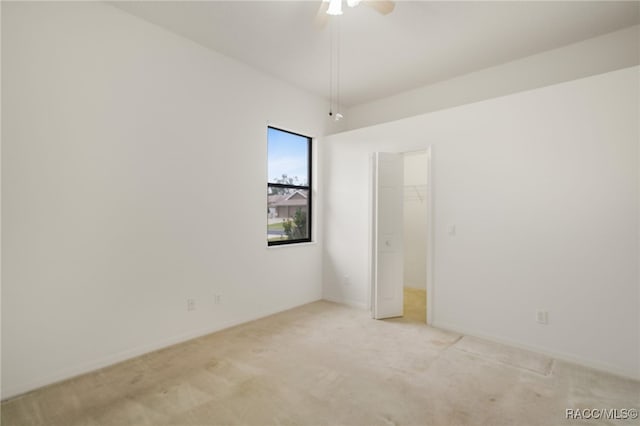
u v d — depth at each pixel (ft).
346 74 12.62
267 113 12.52
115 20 8.48
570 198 8.71
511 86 11.59
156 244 9.32
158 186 9.36
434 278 11.31
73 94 7.79
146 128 9.09
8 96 6.93
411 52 10.91
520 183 9.54
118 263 8.57
